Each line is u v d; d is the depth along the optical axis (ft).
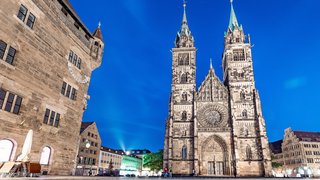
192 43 293.84
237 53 274.36
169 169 225.15
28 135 58.80
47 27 83.20
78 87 102.78
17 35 69.87
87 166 279.49
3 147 65.62
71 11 96.17
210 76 265.34
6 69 65.92
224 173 224.12
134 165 490.90
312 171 350.02
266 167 214.28
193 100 253.85
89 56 111.65
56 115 87.71
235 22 303.48
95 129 307.37
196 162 224.53
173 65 277.85
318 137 383.24
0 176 51.01
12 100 68.33
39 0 79.15
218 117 246.47
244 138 231.30
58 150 87.56
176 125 246.68
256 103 240.32
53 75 85.92
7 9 66.59
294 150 382.42
